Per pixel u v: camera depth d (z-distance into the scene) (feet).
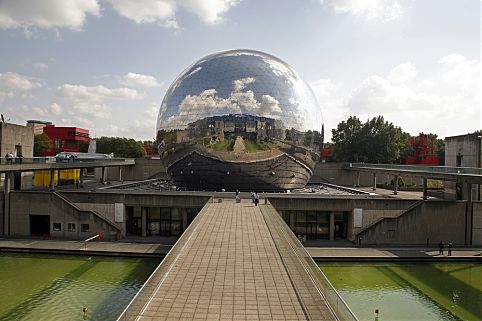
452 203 110.11
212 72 133.18
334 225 117.70
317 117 144.77
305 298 44.09
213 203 107.04
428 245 108.78
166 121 138.62
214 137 126.82
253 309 41.16
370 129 236.02
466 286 75.56
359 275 81.61
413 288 74.23
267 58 142.10
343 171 202.39
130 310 36.04
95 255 92.84
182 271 52.24
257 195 110.01
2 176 132.98
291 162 134.10
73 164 136.67
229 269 53.16
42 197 113.39
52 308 62.03
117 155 301.84
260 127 126.31
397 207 112.47
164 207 118.62
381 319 60.13
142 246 98.48
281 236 70.49
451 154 139.64
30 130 146.92
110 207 114.52
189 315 39.52
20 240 106.42
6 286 72.18
